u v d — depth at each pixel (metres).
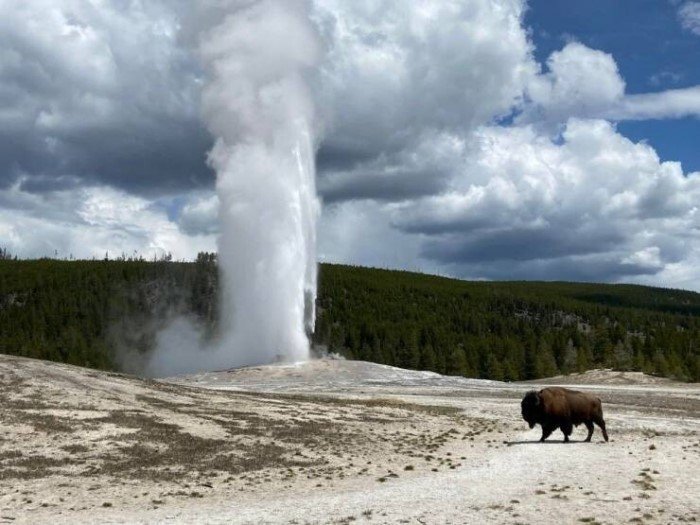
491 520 14.78
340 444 28.19
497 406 43.06
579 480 19.39
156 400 35.72
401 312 157.62
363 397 46.91
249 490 19.86
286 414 35.28
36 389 34.16
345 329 134.62
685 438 30.14
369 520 15.30
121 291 160.75
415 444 28.72
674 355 103.12
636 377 81.19
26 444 25.16
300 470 22.92
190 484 20.72
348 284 179.12
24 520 16.47
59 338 130.12
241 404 37.53
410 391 54.22
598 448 26.05
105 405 32.62
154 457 24.39
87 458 23.83
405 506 16.78
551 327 169.62
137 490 19.88
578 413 27.91
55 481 20.73
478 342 127.56
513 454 25.14
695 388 67.00
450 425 34.72
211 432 29.31
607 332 132.50
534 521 14.55
